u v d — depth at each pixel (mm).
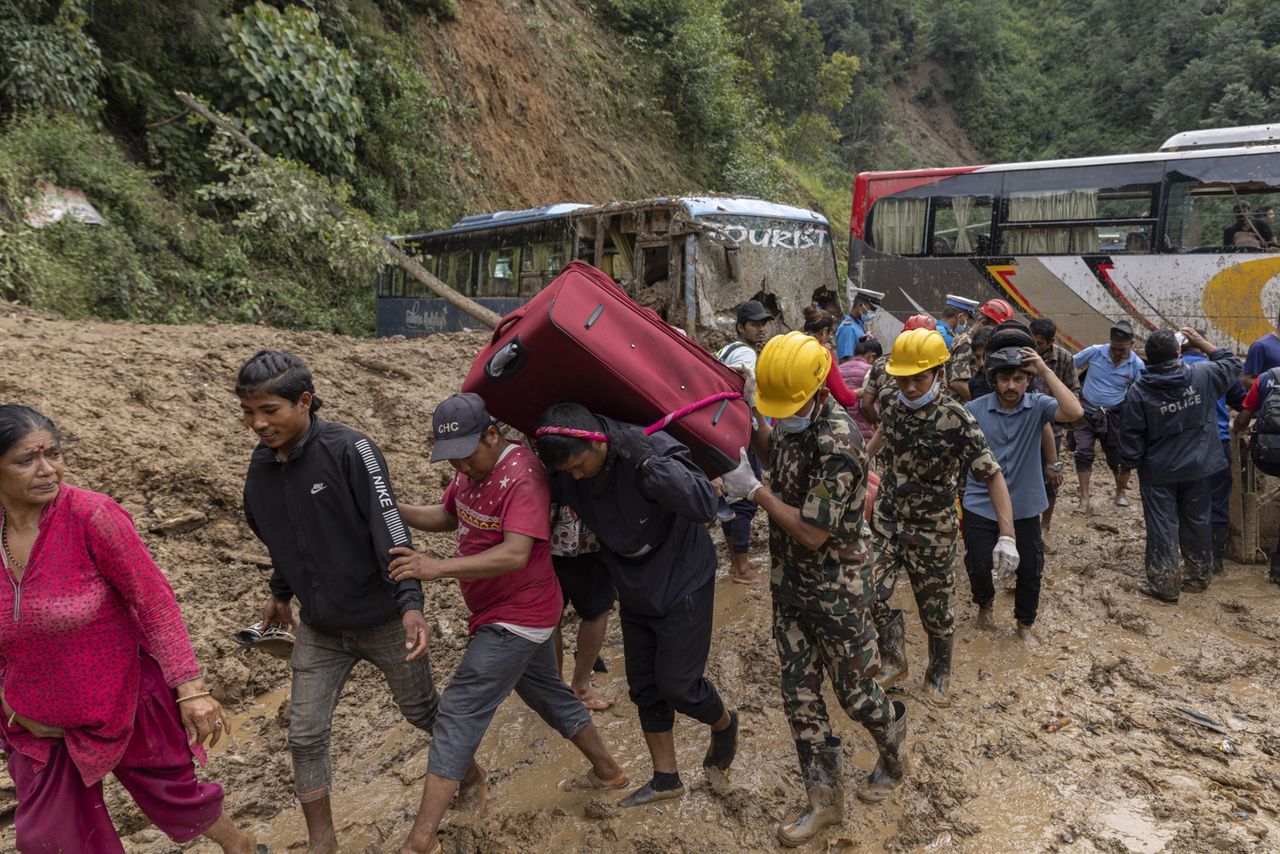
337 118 15250
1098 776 3529
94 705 2340
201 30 13781
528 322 2844
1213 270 10297
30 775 2445
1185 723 3941
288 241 14188
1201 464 5266
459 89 19750
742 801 3365
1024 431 4469
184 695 2430
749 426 3020
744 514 5742
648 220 10906
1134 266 10727
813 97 36406
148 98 13047
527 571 2982
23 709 2342
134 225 11172
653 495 2715
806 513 2857
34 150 10203
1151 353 5203
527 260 13055
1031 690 4270
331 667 3021
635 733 4012
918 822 3221
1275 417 5238
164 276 11203
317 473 2750
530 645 2979
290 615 3160
